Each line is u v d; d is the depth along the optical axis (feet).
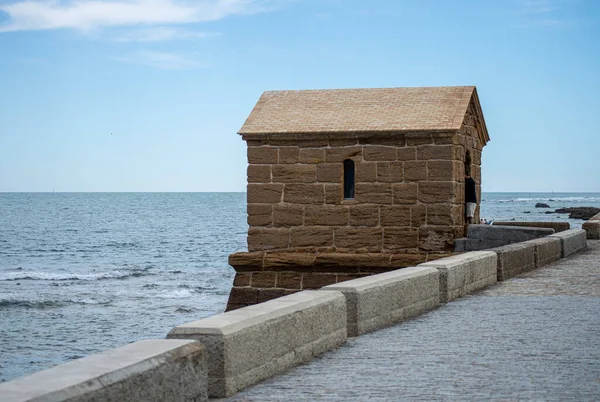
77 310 126.11
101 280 178.70
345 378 29.63
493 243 80.23
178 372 23.59
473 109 87.86
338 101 86.17
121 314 121.29
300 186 81.41
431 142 78.89
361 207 80.33
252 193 82.28
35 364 83.51
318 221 81.10
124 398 21.24
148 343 24.62
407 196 79.41
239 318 28.76
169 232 393.50
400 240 79.46
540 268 72.95
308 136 80.69
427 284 47.65
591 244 101.04
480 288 58.03
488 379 29.32
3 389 19.36
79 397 19.72
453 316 45.01
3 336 101.19
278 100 87.81
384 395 27.04
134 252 272.51
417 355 33.88
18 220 510.58
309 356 33.24
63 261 238.48
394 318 42.78
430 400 26.37
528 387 28.09
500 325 41.78
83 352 90.79
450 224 78.48
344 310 36.99
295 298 34.30
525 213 565.94
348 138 80.43
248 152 82.28
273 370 30.14
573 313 46.06
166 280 177.99
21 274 193.26
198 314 121.60
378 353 34.37
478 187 91.45
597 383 28.68
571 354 33.99
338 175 80.69
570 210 554.87
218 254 262.67
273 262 80.28
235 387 27.48
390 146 79.77
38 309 126.93
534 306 48.96
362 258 78.54
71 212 654.53
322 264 79.30
